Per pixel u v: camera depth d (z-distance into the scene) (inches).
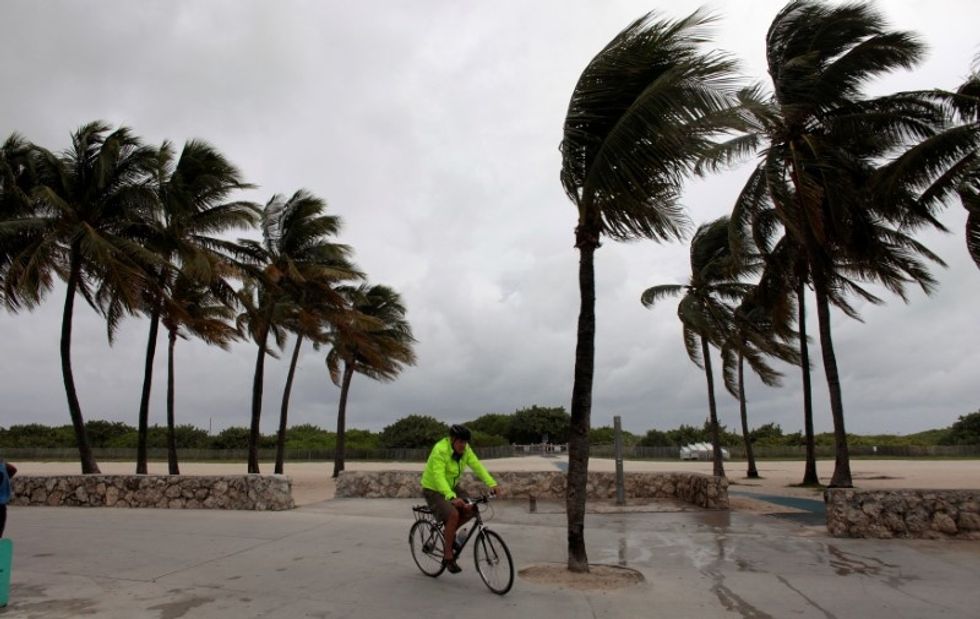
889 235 722.2
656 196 289.0
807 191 594.2
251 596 239.6
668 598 241.0
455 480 266.2
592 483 666.8
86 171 676.1
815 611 225.1
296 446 2326.5
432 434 2269.9
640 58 278.5
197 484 547.2
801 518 490.0
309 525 428.5
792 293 905.5
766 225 756.0
